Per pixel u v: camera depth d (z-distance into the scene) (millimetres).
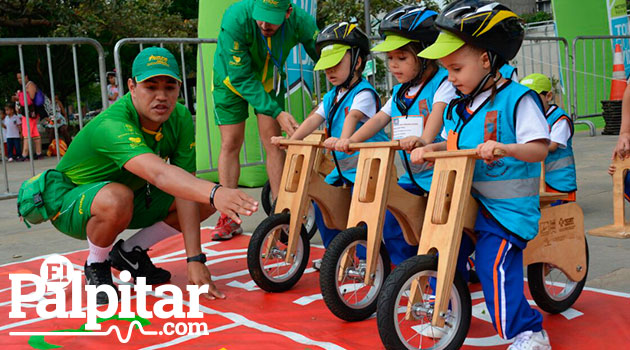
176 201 3375
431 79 2996
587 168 7004
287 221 3295
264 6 3953
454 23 2266
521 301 2334
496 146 2150
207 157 7109
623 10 11609
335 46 3371
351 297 3152
